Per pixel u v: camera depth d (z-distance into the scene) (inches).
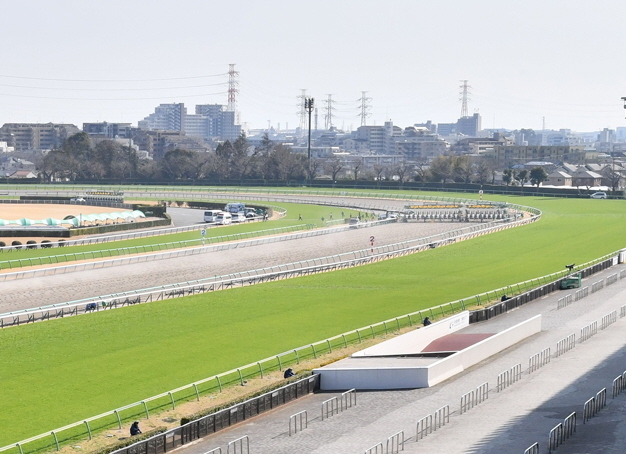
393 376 2598.4
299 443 2137.1
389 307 3838.6
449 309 3740.2
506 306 3735.2
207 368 2861.7
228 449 2036.2
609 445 2070.6
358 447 2100.1
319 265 5044.3
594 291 4202.8
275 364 2883.9
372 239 5477.4
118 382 2714.1
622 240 6176.2
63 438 2215.8
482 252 5620.1
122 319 3563.0
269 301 3966.5
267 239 6018.7
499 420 2274.9
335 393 2588.6
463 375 2726.4
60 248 5600.4
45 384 2694.4
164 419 2343.8
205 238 6058.1
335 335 3304.6
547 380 2642.7
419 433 2182.6
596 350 3016.7
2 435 2256.4
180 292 4138.8
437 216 7593.5
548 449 2054.6
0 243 5649.6
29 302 3868.1
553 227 6988.2
